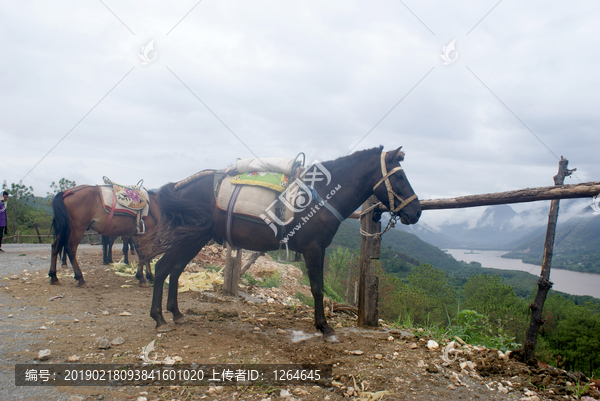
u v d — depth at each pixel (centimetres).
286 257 392
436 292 2781
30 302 492
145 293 621
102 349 334
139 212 671
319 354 351
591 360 2142
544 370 320
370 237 473
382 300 1830
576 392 281
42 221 2208
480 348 386
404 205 388
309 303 1096
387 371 315
